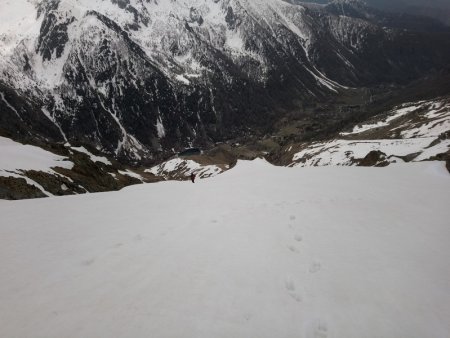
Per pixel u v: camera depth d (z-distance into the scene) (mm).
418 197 22406
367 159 96250
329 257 11805
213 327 7738
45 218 15852
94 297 8680
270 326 7957
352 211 17875
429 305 9336
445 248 13469
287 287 9625
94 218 15969
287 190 23562
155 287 9219
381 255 12273
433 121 175625
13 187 31859
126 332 7391
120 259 10883
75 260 10797
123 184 71625
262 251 11828
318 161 152375
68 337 7176
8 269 10164
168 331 7500
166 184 34656
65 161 54125
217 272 10156
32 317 7840
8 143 51531
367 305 9094
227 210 17203
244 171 47781
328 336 7832
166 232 13547
